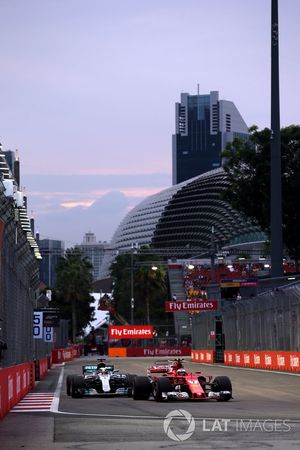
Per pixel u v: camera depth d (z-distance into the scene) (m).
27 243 36.16
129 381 31.14
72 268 157.00
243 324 72.00
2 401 21.78
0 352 23.69
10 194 24.20
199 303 96.12
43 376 52.44
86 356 148.25
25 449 14.48
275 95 88.56
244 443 14.92
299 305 53.81
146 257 181.00
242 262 133.25
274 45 88.81
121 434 16.78
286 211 98.88
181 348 129.38
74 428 18.25
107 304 173.62
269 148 98.19
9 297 27.73
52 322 59.44
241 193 100.25
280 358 58.47
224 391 27.75
